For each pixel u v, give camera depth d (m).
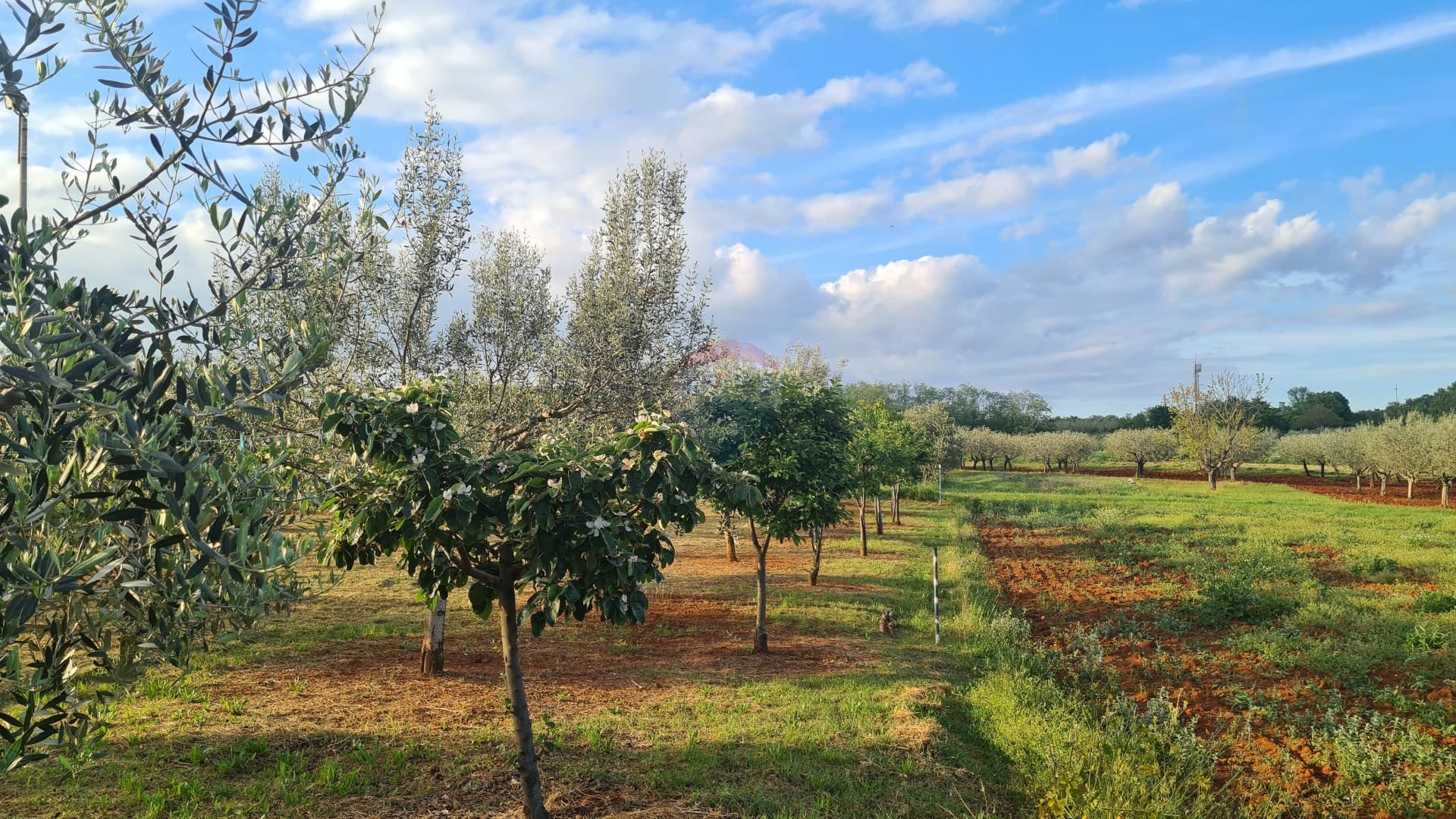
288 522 4.55
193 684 8.34
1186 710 8.74
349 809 5.81
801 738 7.53
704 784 6.50
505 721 7.71
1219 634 12.26
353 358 8.38
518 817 5.77
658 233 10.81
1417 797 6.45
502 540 5.80
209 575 3.80
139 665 3.64
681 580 16.89
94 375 3.02
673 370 10.76
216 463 3.76
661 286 10.61
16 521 2.68
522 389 10.10
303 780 6.19
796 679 9.60
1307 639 11.25
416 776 6.41
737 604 14.48
